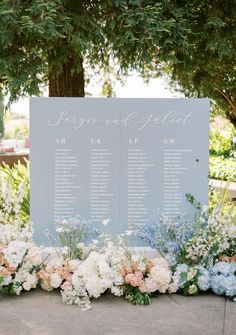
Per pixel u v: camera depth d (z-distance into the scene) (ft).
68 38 18.92
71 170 15.14
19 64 19.67
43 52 20.03
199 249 14.03
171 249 13.94
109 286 12.83
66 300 12.66
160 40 20.33
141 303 12.61
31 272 13.94
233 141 48.11
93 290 12.65
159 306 12.54
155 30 19.02
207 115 15.24
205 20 21.24
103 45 21.42
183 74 23.39
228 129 47.67
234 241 14.73
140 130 15.19
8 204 15.49
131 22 18.81
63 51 20.44
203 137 15.26
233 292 12.94
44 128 15.03
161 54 20.72
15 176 22.47
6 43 18.51
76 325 11.30
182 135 15.24
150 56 20.88
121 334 10.80
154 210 15.29
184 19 19.63
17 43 19.65
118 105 15.12
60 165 15.12
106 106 15.12
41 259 14.20
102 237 15.11
